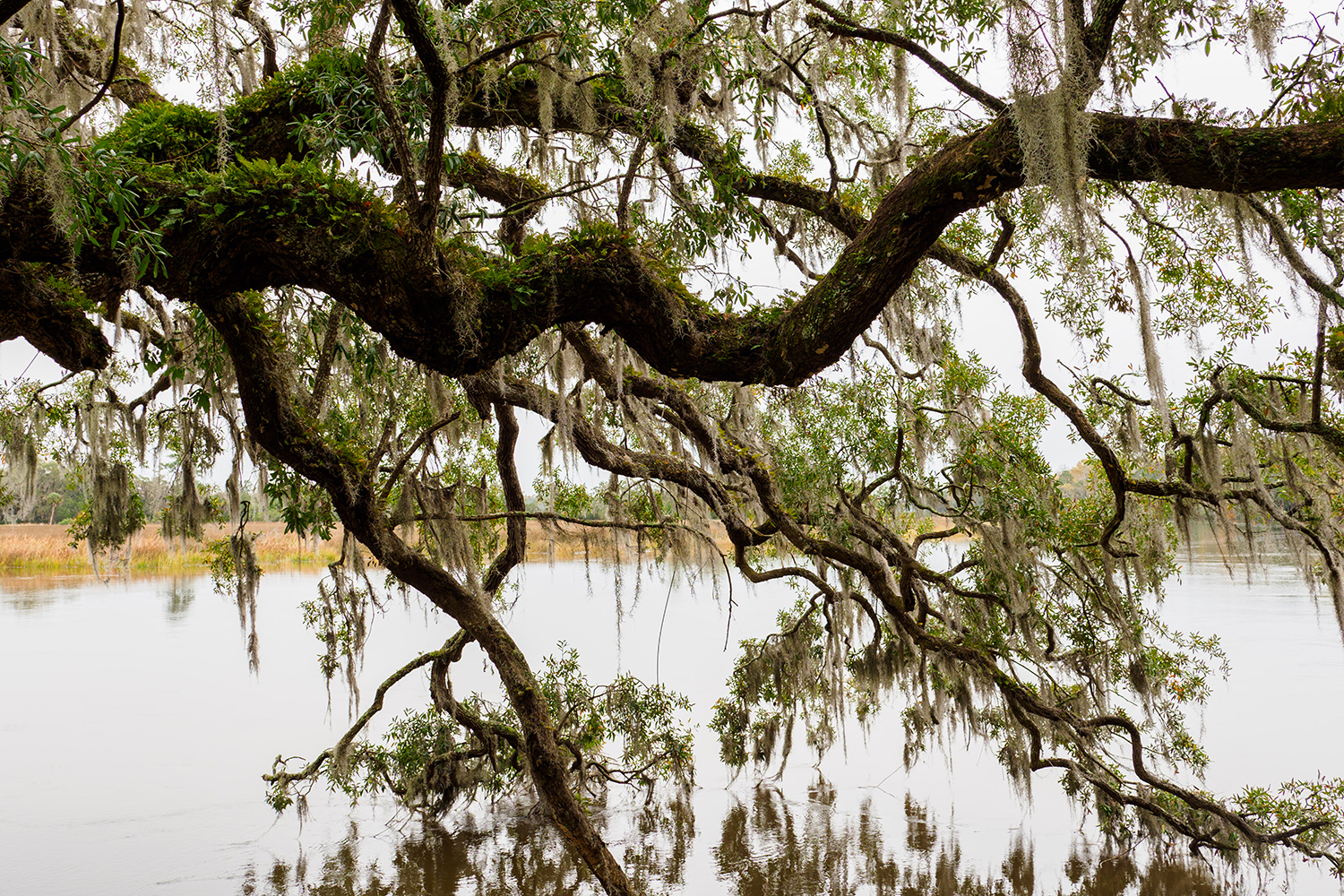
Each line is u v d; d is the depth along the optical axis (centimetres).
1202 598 3256
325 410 712
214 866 1068
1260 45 482
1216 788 1247
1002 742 1338
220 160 462
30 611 3506
